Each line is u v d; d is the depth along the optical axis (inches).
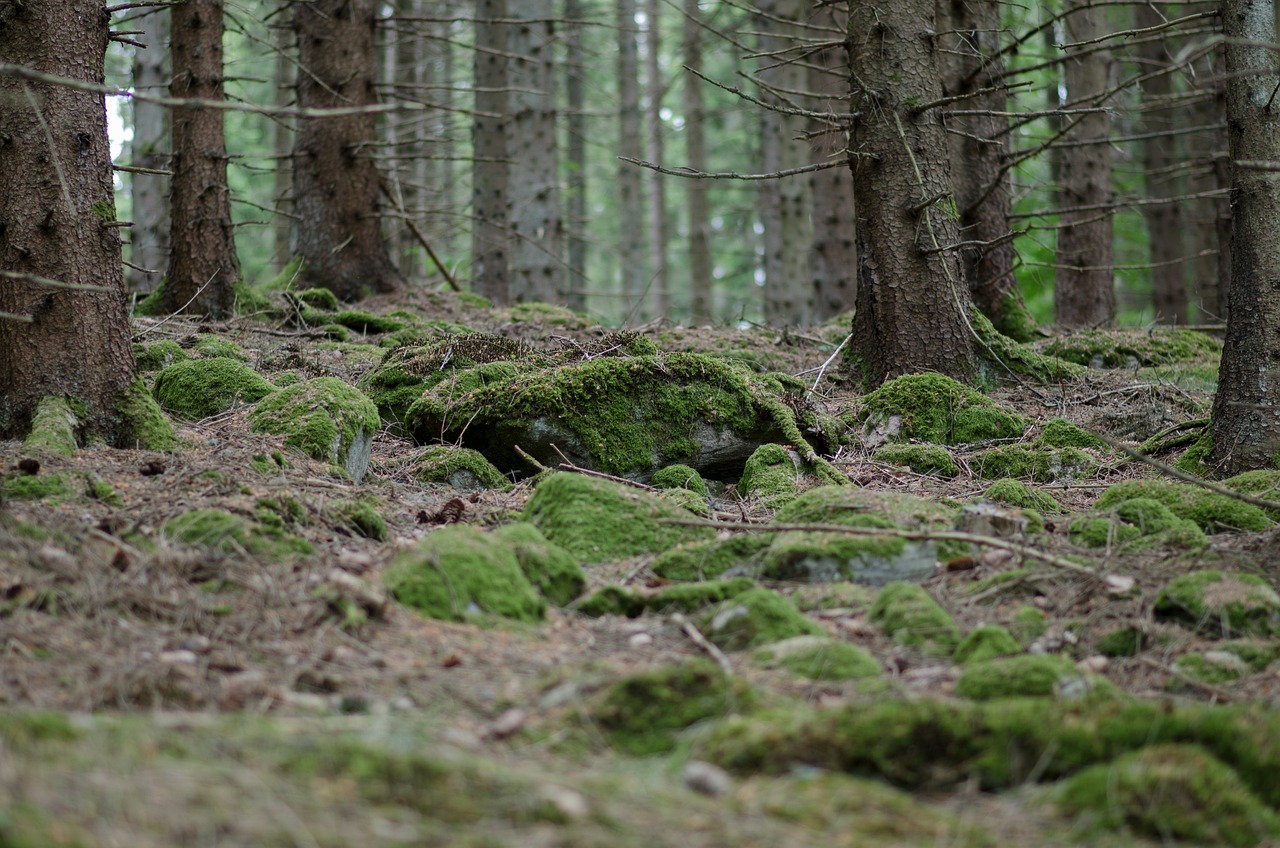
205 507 207.0
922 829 118.1
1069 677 154.9
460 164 1022.4
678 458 300.7
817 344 451.8
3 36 238.8
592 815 114.3
